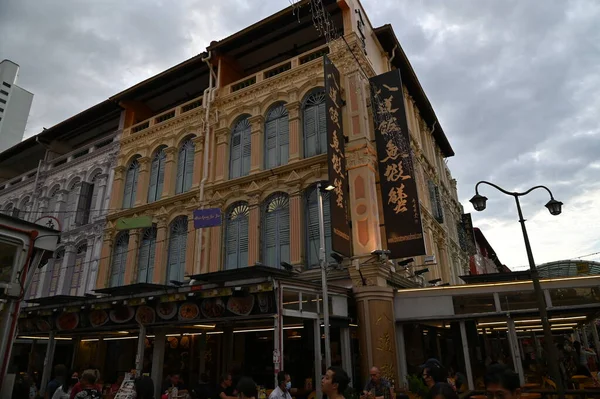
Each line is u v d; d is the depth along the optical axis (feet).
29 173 95.40
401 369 45.24
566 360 57.88
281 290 37.35
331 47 60.75
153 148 75.51
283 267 50.80
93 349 65.26
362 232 49.29
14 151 101.96
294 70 63.31
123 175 77.71
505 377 10.94
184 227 65.21
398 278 52.54
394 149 53.16
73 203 82.84
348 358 43.50
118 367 63.16
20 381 35.68
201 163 67.36
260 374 54.19
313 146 58.49
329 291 43.45
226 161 65.05
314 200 55.21
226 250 59.62
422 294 47.44
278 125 62.90
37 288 77.15
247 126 66.08
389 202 51.31
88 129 92.94
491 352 73.15
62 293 73.00
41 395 48.55
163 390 44.91
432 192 78.07
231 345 50.75
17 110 242.37
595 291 41.86
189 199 65.82
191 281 57.72
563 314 43.93
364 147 52.65
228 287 38.88
